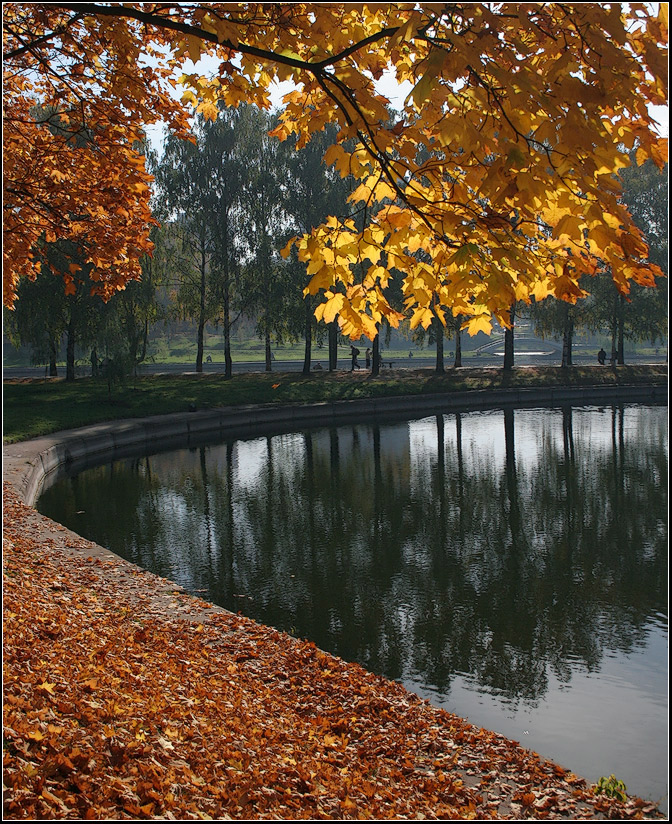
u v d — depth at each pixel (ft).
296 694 22.49
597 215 11.38
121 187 31.37
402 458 81.35
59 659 19.94
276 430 106.83
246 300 144.15
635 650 31.89
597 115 11.71
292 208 139.74
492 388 142.61
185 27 15.42
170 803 13.29
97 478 70.90
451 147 13.37
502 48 11.94
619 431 97.96
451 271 14.62
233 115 139.95
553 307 160.35
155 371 173.17
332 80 14.19
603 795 17.15
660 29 11.85
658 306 158.92
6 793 12.17
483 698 27.50
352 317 15.08
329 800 15.21
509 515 55.52
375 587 39.99
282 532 51.24
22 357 214.90
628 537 49.39
